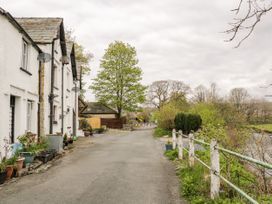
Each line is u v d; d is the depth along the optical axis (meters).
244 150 10.46
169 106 37.22
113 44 55.69
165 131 35.25
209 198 7.32
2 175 9.91
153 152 18.14
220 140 11.67
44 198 8.07
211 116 28.58
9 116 13.43
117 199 7.88
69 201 7.75
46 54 17.09
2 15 12.01
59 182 9.96
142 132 47.94
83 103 39.50
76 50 50.97
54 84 21.81
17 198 8.13
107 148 20.72
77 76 32.84
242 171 9.14
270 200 6.67
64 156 16.59
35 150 14.06
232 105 22.64
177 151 15.68
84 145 23.23
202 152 13.17
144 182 9.80
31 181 10.21
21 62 14.80
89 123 44.00
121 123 58.06
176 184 9.51
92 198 7.99
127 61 55.78
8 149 12.16
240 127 14.00
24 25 19.95
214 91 61.19
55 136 17.34
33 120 17.03
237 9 4.89
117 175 10.96
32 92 16.36
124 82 55.69
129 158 15.42
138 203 7.52
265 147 9.68
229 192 7.30
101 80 55.78
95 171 11.81
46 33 19.22
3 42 12.10
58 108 22.75
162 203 7.51
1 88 11.98
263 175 7.88
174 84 71.69
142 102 56.56
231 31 4.98
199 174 9.46
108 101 55.66
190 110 35.81
